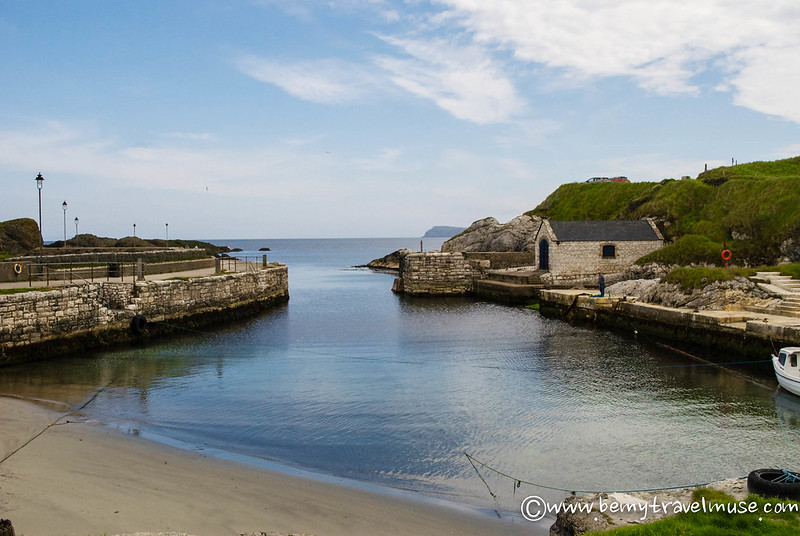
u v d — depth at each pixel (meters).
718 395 16.67
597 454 12.38
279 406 15.75
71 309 21.78
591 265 40.34
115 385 17.70
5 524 7.00
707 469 11.58
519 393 17.08
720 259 35.28
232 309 32.88
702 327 22.28
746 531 6.95
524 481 10.98
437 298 45.41
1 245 45.66
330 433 13.61
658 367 20.22
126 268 30.45
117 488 10.10
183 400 16.25
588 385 17.88
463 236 66.38
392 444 12.92
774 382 17.95
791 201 35.53
